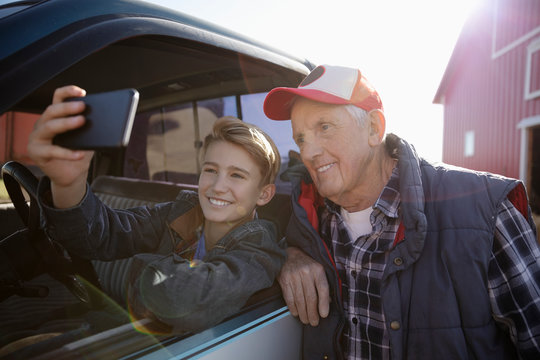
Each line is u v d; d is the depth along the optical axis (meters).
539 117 10.06
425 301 0.98
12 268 1.15
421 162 1.16
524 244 1.01
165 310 0.83
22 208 1.25
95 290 1.32
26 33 0.71
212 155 1.13
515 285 0.99
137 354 0.77
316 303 1.07
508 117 11.62
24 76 0.66
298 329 1.14
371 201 1.17
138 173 2.82
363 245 1.13
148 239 1.34
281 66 1.36
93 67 1.59
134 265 0.99
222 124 1.12
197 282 0.86
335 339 1.09
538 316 0.97
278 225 1.48
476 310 0.94
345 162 1.07
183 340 0.85
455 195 1.02
